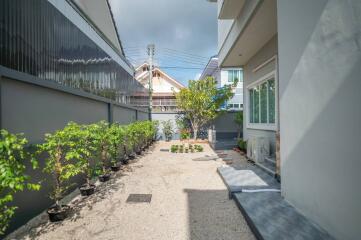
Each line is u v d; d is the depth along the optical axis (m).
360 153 2.29
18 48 3.45
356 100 2.33
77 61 5.50
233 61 9.45
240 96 19.89
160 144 14.23
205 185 5.55
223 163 8.21
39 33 3.98
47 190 4.13
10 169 2.29
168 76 27.48
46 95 4.21
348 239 2.46
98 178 6.08
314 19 3.00
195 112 15.23
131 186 5.55
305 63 3.23
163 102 24.80
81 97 5.76
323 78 2.85
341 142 2.55
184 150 11.30
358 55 2.29
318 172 2.98
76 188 5.33
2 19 3.15
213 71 23.45
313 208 3.11
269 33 6.54
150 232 3.30
